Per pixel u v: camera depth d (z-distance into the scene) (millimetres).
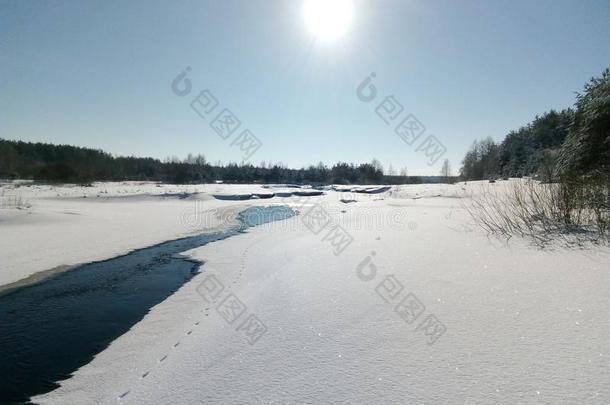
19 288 5859
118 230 11445
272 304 4094
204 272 6320
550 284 3885
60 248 8578
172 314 4293
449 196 19781
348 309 3730
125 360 3209
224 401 2277
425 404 2092
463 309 3461
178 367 2820
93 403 2564
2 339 3953
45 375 3150
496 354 2592
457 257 5445
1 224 10945
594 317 3018
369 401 2168
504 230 6836
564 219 6645
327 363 2670
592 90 11273
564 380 2205
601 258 4641
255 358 2838
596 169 8711
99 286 5922
